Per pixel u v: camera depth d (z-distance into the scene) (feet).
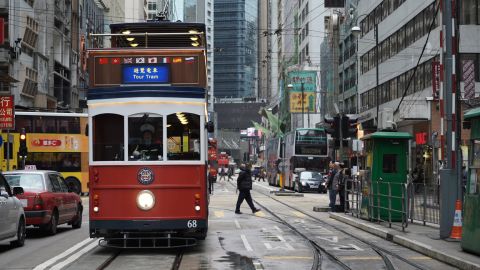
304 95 244.01
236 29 526.16
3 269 37.06
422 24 145.79
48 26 202.49
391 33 171.42
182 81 45.01
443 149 53.47
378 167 62.69
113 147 43.57
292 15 372.17
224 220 71.31
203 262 39.96
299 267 37.93
